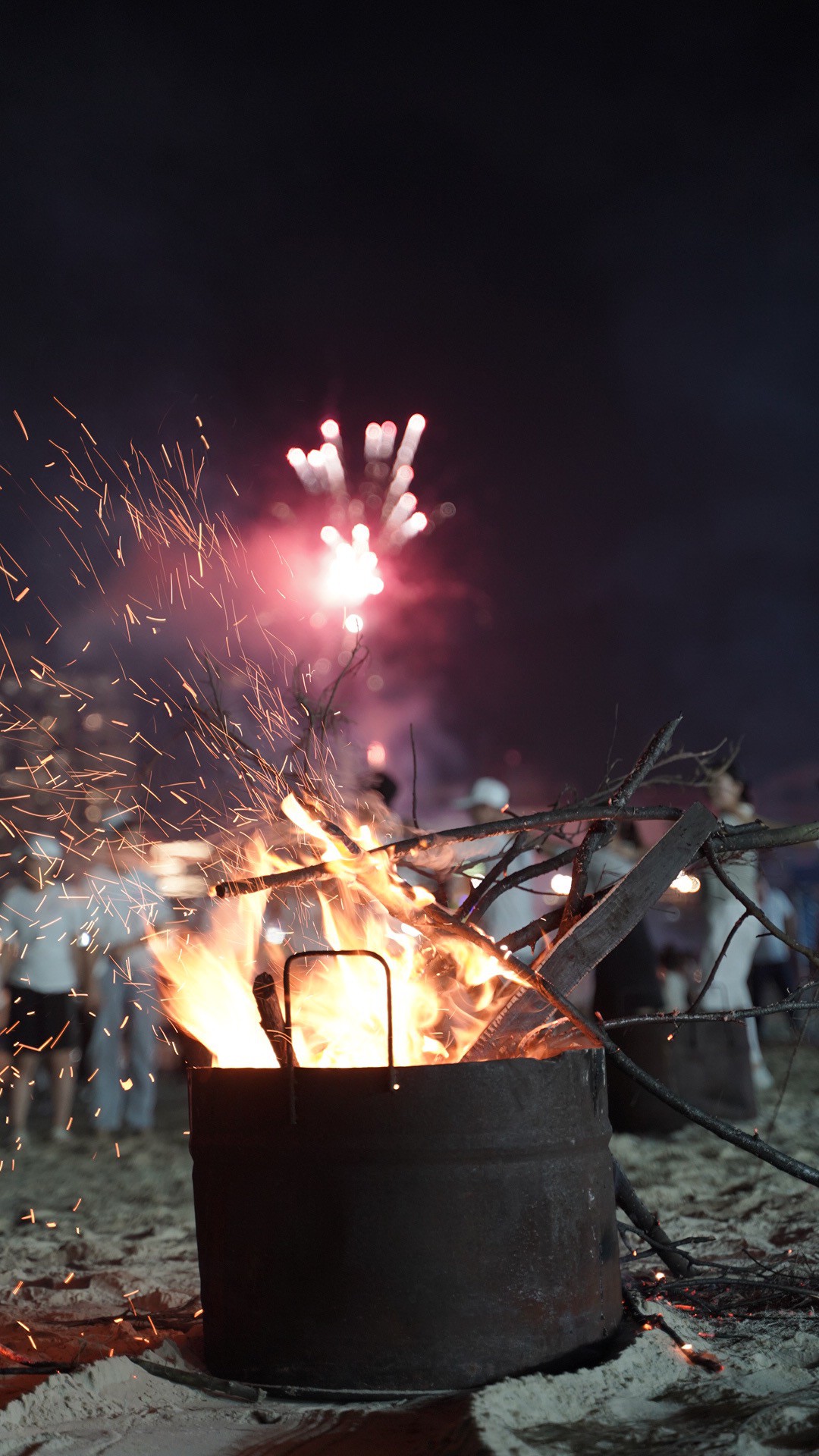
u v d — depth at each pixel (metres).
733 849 3.92
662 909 4.80
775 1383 3.30
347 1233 3.35
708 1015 3.80
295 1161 3.39
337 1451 2.95
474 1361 3.31
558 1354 3.40
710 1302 4.21
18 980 9.41
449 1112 3.35
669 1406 3.19
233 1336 3.45
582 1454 2.84
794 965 12.59
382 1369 3.31
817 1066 11.52
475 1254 3.34
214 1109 3.52
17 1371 3.71
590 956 3.77
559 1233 3.45
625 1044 8.13
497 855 4.61
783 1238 5.23
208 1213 3.55
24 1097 9.45
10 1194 7.36
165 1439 3.07
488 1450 2.82
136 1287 4.95
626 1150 7.66
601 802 4.31
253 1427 3.15
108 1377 3.42
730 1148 7.54
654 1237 4.26
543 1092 3.45
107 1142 9.34
